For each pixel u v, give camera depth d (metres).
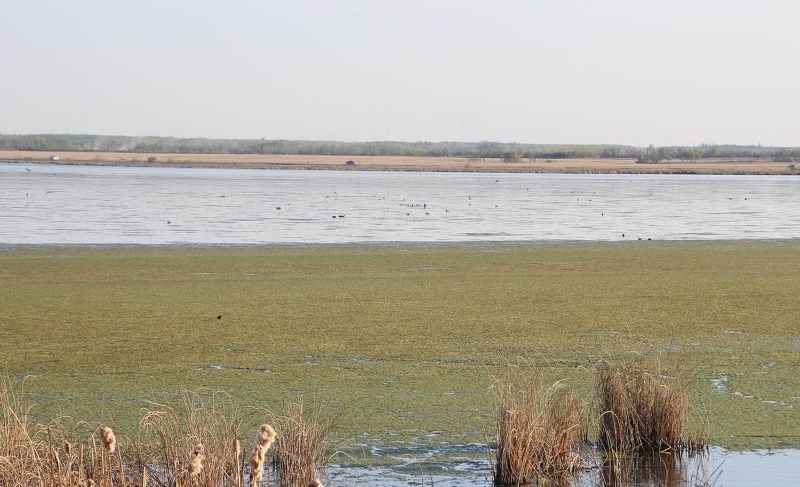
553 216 61.59
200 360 18.42
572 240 44.94
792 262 36.28
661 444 12.85
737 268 34.31
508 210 67.62
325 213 62.56
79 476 9.23
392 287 28.80
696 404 15.30
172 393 15.71
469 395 15.74
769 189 109.06
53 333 21.03
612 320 23.06
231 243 42.28
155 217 56.78
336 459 12.52
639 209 69.75
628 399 13.01
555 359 18.59
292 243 42.56
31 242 41.47
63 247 39.72
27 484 9.11
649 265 35.12
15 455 9.41
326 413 14.28
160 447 10.61
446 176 160.88
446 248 40.84
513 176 164.25
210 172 166.62
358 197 83.69
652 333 21.42
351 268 33.75
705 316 23.72
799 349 19.78
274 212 62.81
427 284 29.52
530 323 22.58
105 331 21.31
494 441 13.35
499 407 12.67
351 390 16.08
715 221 58.44
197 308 24.58
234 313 23.84
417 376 17.12
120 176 132.25
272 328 21.80
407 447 13.05
